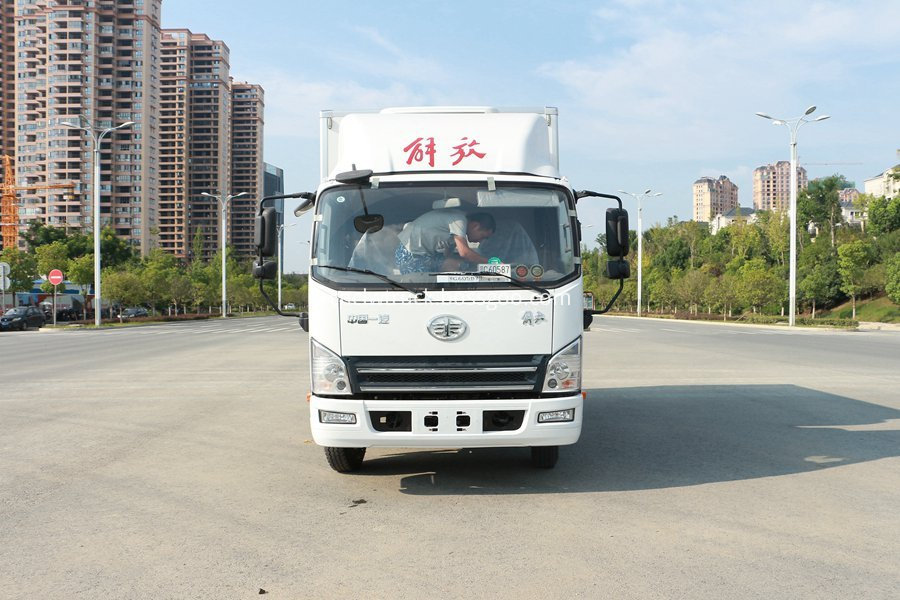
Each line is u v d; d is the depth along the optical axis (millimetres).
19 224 90938
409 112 7012
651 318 63750
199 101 113312
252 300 83812
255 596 3818
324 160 7203
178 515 5324
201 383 13625
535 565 4227
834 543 4602
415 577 4059
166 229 113500
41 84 107000
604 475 6457
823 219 74812
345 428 5617
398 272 5746
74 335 32969
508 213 5949
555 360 5664
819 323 41438
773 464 6852
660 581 3973
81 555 4473
